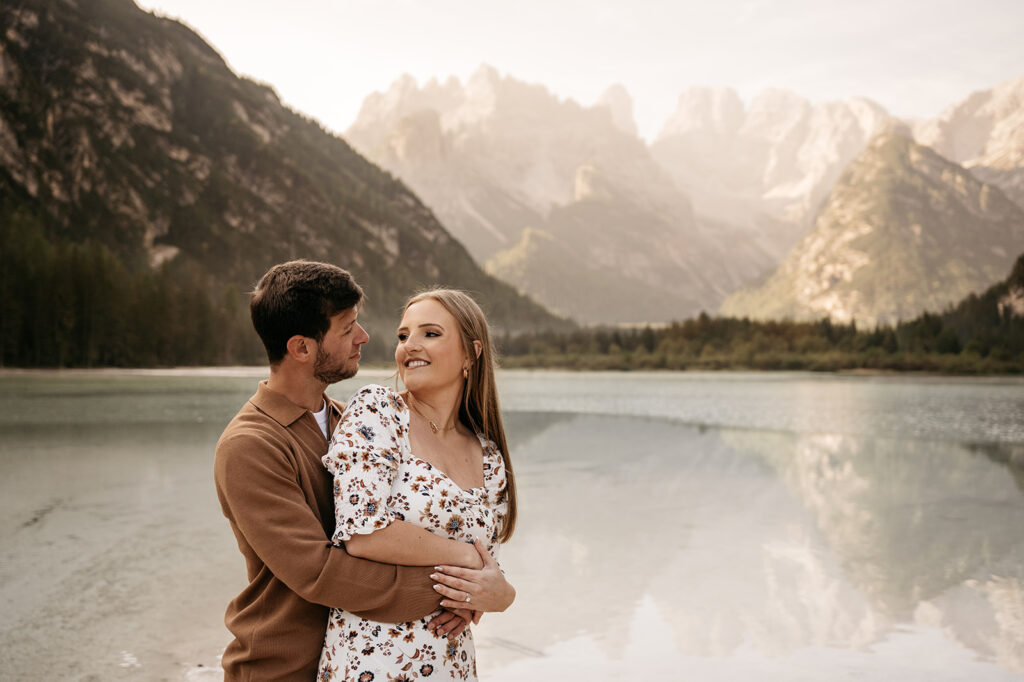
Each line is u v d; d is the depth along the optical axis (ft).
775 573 17.58
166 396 101.30
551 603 15.33
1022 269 517.96
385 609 5.37
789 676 11.60
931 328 389.19
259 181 632.79
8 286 236.02
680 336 414.82
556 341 449.06
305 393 6.01
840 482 31.94
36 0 588.09
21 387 129.70
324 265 6.06
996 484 31.55
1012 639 13.29
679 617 14.38
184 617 13.85
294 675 5.55
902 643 13.05
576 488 29.48
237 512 5.35
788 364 334.65
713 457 40.32
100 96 548.31
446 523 5.67
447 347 6.38
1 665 11.45
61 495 26.68
